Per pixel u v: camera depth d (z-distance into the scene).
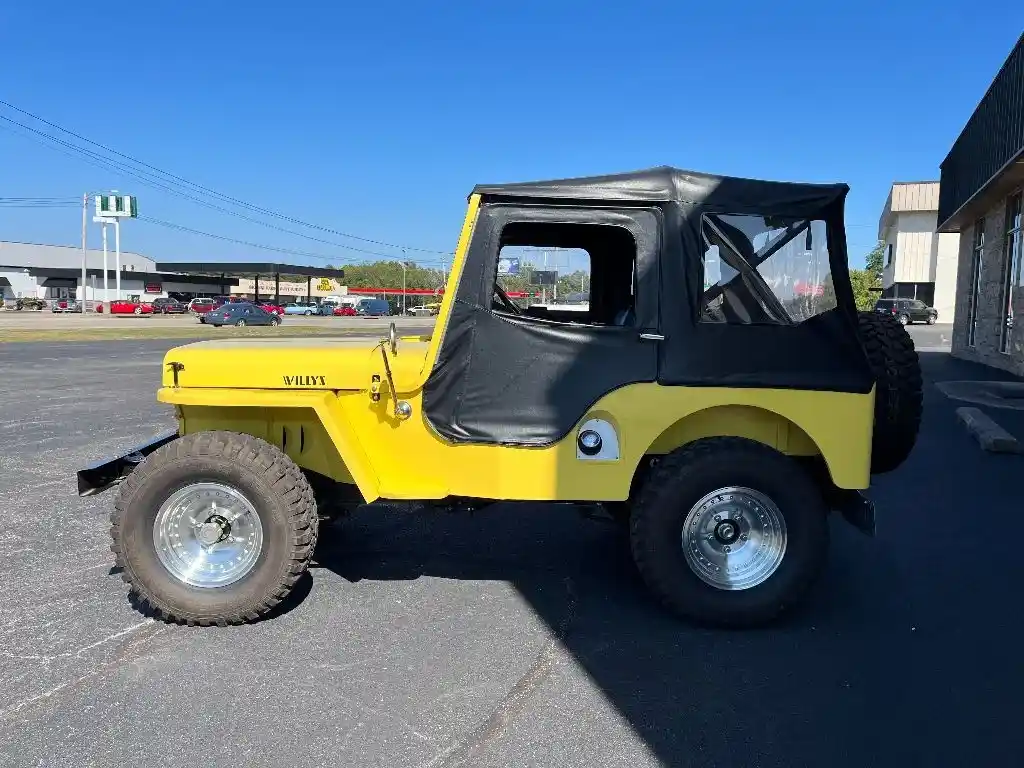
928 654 4.01
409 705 3.46
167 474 4.11
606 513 5.33
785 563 4.23
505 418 4.21
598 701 3.52
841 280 4.19
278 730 3.25
